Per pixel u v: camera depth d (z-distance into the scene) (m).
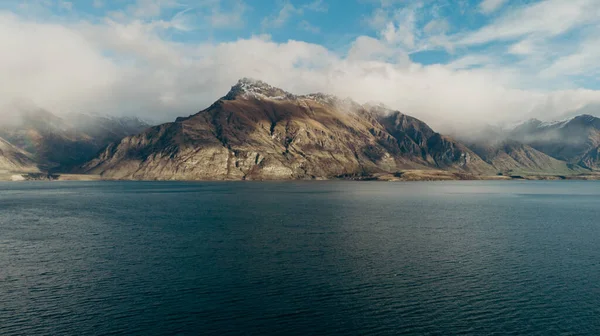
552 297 61.31
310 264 77.50
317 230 115.44
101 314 54.34
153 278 68.88
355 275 70.81
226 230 115.00
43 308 56.28
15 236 106.19
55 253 86.38
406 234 109.62
